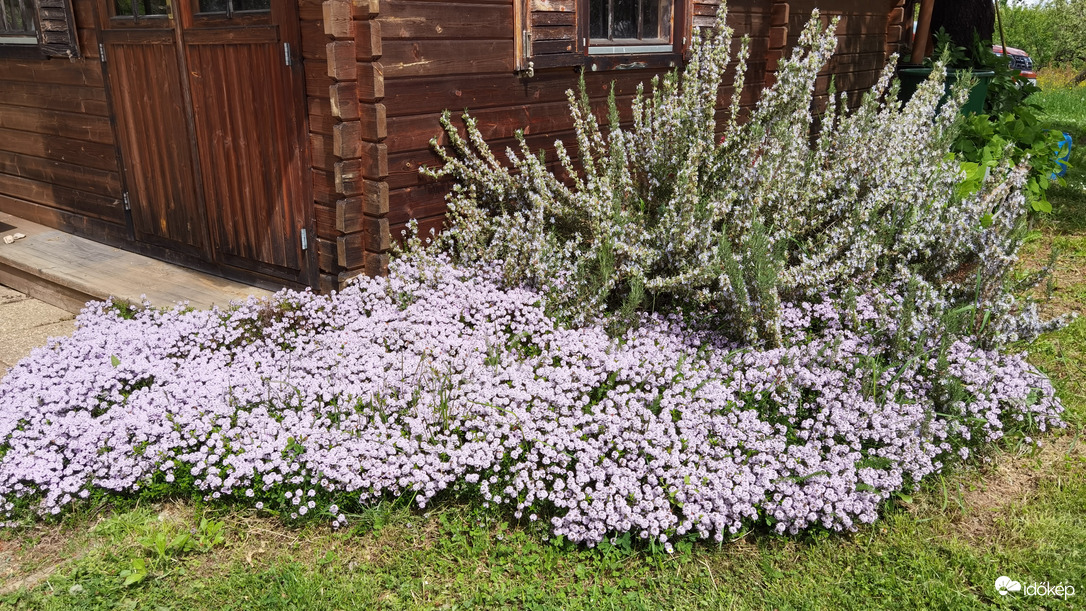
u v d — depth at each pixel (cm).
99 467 313
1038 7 2470
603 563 284
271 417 334
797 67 437
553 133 527
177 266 530
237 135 462
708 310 419
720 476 296
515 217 460
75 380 353
